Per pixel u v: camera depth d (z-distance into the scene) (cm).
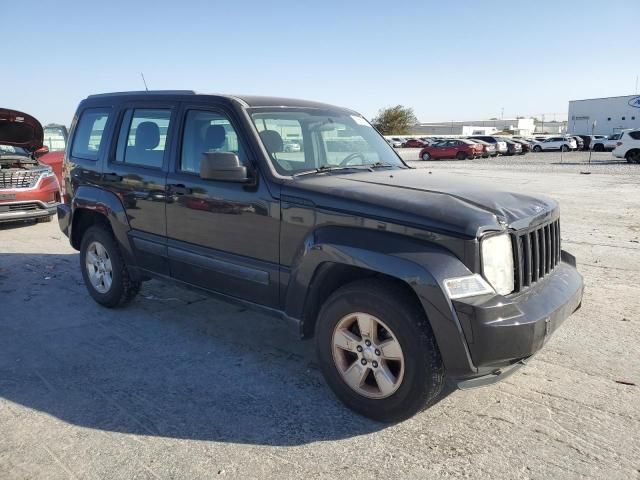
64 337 485
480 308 296
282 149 411
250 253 404
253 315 541
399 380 325
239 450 314
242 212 402
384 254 319
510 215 331
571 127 6388
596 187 1681
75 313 549
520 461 301
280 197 378
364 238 333
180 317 536
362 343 341
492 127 11531
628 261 737
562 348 451
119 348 461
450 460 303
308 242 357
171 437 327
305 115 458
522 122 11438
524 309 316
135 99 514
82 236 598
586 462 299
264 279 395
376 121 9762
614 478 285
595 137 4919
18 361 435
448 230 309
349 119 504
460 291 300
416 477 288
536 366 418
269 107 436
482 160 3716
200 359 438
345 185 369
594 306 554
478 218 310
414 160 3938
